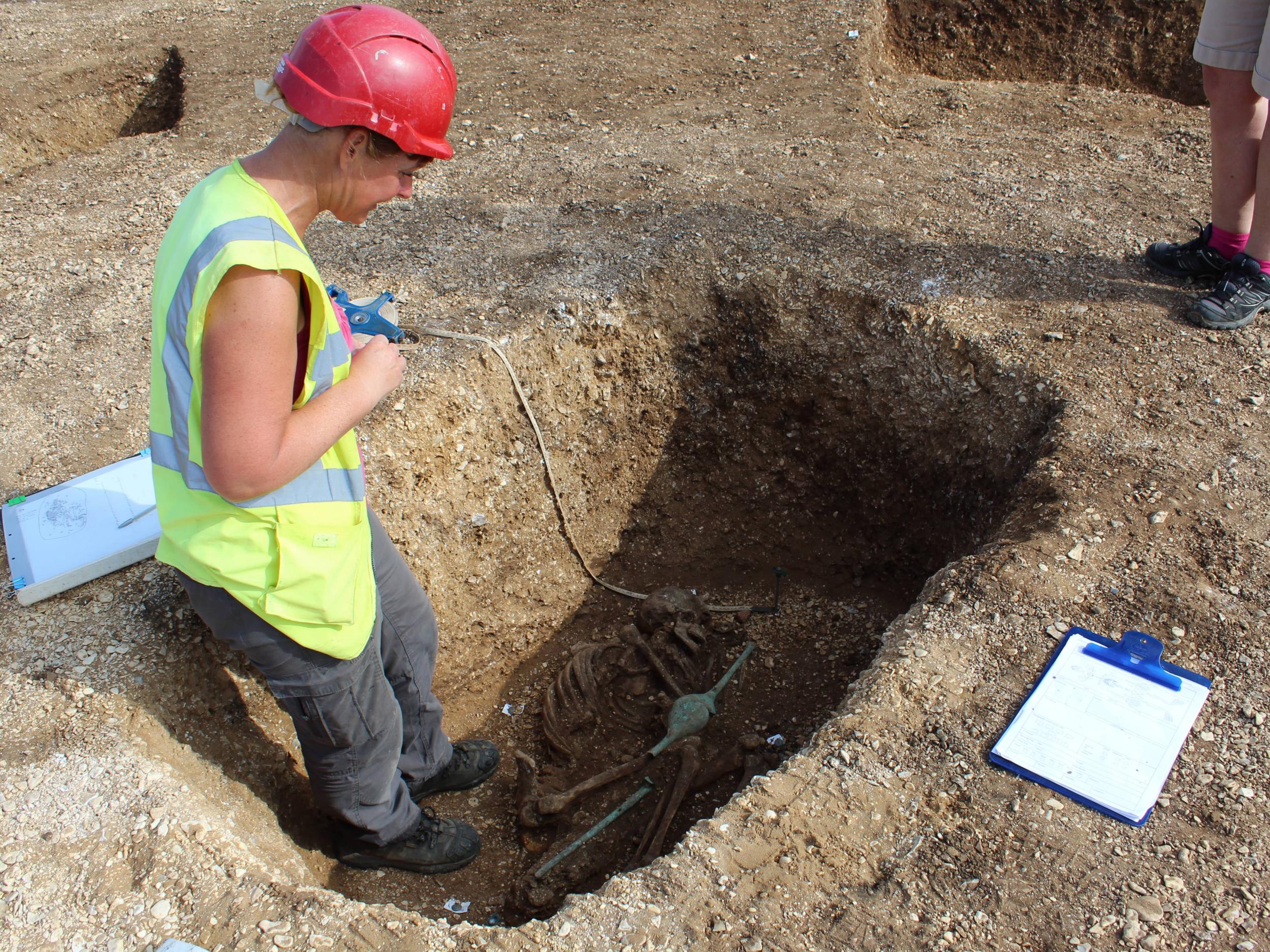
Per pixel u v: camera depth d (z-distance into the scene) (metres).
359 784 2.47
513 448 3.78
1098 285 3.84
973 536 3.60
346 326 1.97
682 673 3.73
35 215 4.89
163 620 2.69
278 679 2.13
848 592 4.20
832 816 2.17
